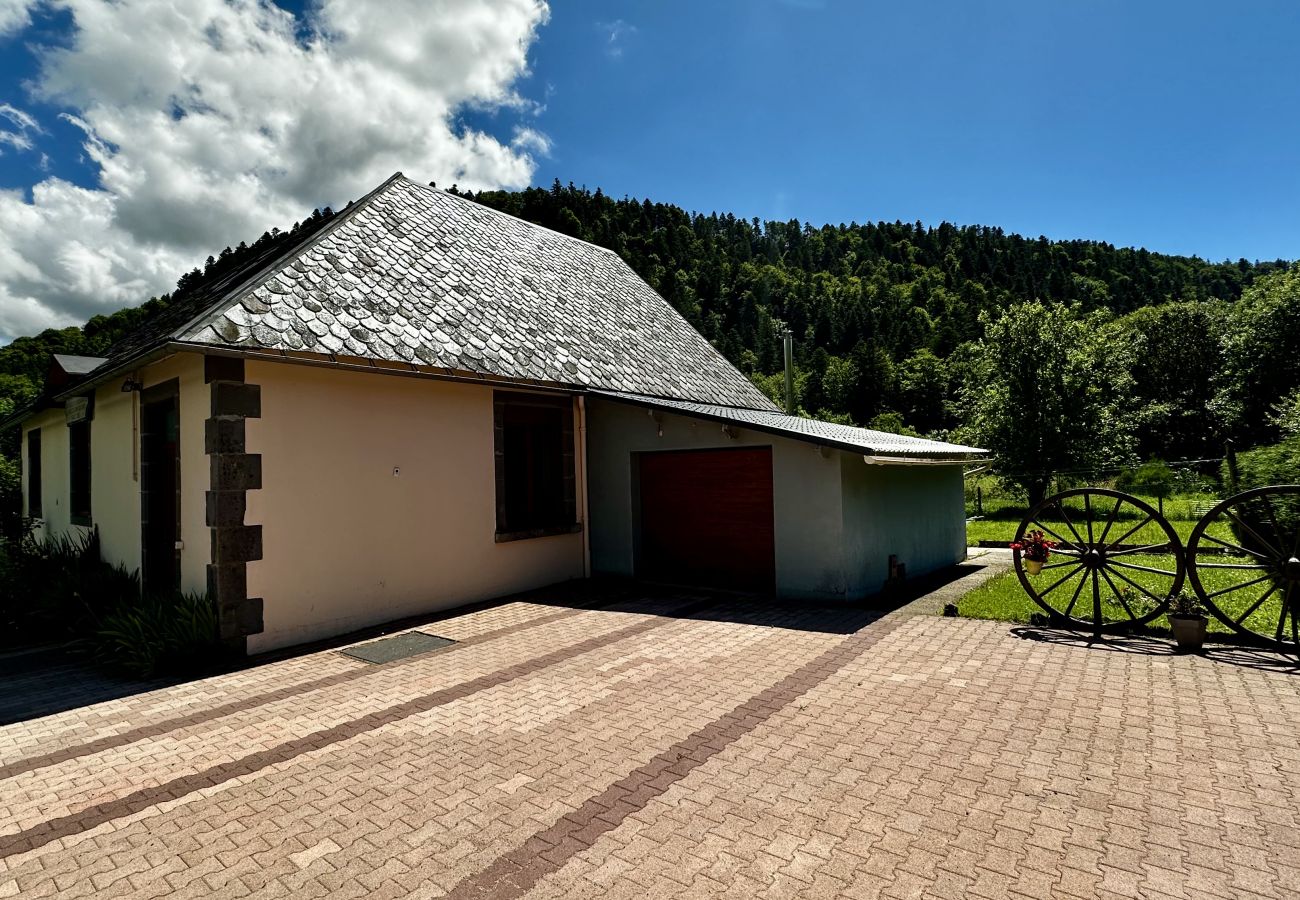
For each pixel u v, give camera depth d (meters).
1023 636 6.90
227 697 5.79
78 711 5.54
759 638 7.14
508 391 10.09
